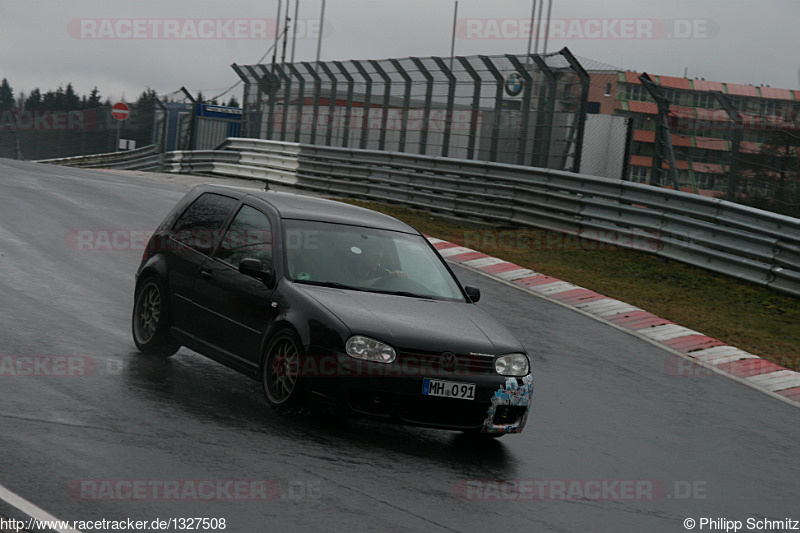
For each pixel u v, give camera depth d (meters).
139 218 25.42
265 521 7.01
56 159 65.62
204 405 10.10
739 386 14.93
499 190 30.44
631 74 41.50
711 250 24.27
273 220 11.33
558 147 30.38
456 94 33.72
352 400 9.60
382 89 36.94
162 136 54.56
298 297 10.23
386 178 35.28
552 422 11.66
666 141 27.58
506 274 22.61
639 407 12.99
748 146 25.75
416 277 11.51
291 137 42.09
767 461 11.24
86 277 16.75
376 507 7.67
